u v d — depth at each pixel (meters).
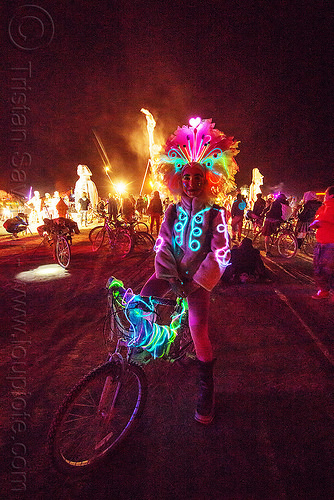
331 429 2.35
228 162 2.23
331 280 4.76
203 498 1.86
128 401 2.67
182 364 3.11
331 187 4.70
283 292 5.29
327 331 3.86
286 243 8.54
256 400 2.66
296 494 1.87
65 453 2.15
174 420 2.46
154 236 12.39
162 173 2.34
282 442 2.23
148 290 2.30
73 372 3.09
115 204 12.12
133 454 2.15
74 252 9.07
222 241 2.12
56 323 4.16
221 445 2.22
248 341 3.63
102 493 1.89
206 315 2.29
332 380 2.92
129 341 2.13
